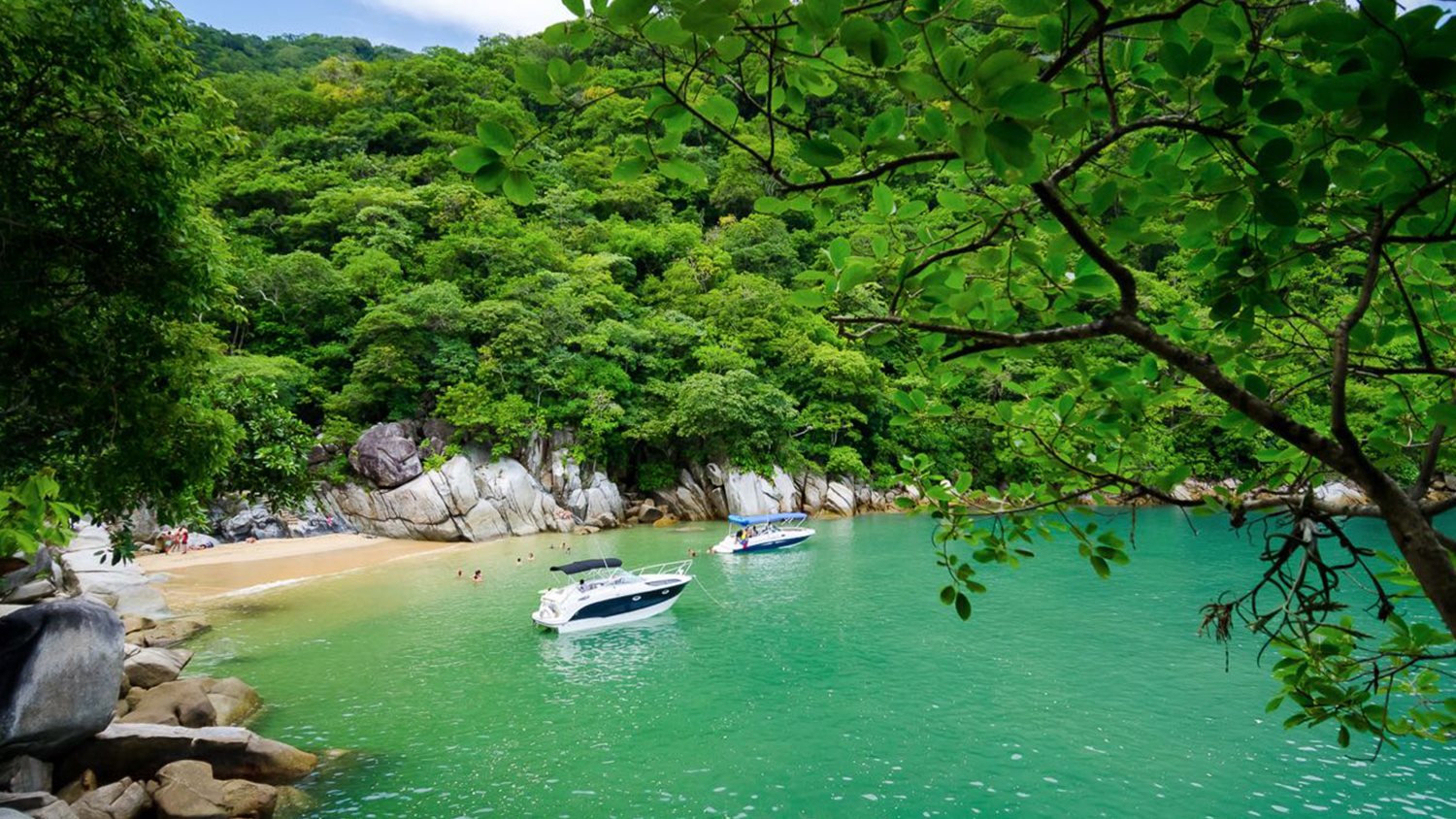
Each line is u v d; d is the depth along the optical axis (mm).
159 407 8680
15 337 7371
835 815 10758
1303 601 2785
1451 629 1933
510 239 56781
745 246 66375
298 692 16391
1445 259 2625
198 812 10117
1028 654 18188
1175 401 3193
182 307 8547
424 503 40531
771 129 2152
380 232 55031
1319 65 2051
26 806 8703
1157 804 10961
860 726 14000
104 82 7438
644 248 62750
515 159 2035
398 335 45750
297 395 45156
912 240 3014
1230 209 2307
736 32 1829
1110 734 13453
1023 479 3875
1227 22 1983
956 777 11867
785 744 13242
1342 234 2664
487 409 44125
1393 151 2062
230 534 38969
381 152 71312
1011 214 2572
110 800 9953
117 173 7594
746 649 19344
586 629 21797
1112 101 2182
